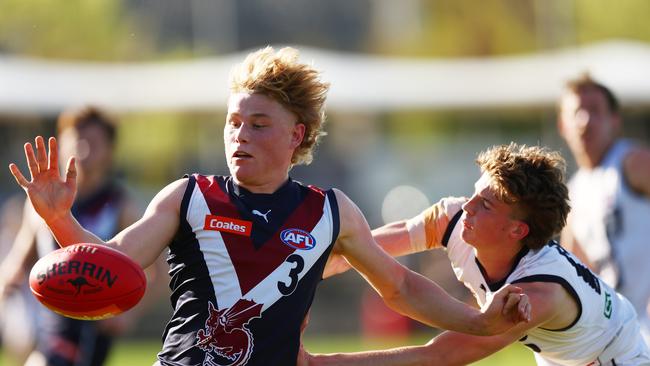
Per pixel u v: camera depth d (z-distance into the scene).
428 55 74.38
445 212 16.03
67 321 23.34
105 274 11.98
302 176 63.91
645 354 16.55
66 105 57.31
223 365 13.02
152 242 12.99
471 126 64.31
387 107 62.31
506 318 13.77
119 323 23.78
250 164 13.30
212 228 13.20
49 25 62.66
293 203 13.60
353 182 64.06
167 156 60.12
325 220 13.64
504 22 74.44
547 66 65.12
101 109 24.42
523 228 14.74
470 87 63.03
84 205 24.22
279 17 93.00
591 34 70.12
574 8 71.31
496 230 14.77
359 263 14.20
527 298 13.61
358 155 64.81
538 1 75.12
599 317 15.45
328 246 13.62
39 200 12.29
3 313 29.62
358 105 62.28
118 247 12.66
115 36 64.44
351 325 51.06
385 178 64.19
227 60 68.56
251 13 91.81
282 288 13.20
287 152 13.64
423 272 45.28
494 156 14.90
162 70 63.84
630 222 22.42
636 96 58.59
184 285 13.27
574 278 15.01
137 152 59.50
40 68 61.53
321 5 95.69
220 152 61.94
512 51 73.94
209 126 61.59
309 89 13.66
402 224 16.39
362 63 69.75
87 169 24.09
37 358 23.53
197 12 77.81
